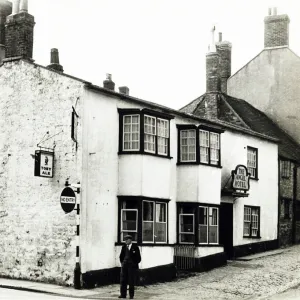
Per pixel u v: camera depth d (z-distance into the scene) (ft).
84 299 52.75
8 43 68.90
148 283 65.41
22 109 66.39
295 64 125.18
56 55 86.79
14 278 64.64
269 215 102.53
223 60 135.13
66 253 60.90
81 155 61.00
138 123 66.49
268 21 128.98
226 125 87.76
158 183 68.80
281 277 71.05
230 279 69.56
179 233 75.97
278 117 126.11
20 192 65.51
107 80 104.58
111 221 64.75
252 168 97.81
